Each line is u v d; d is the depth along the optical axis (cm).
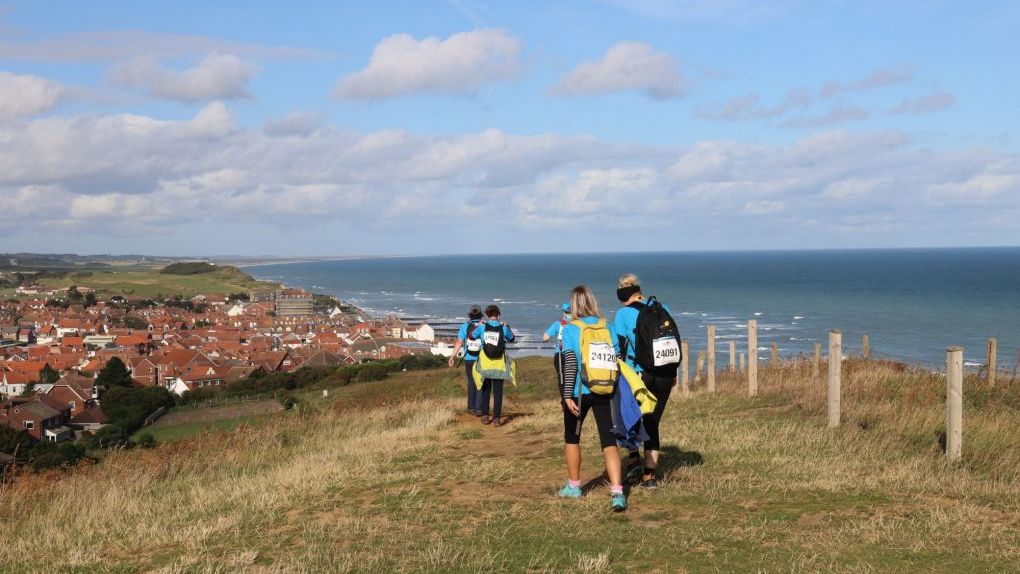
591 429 1260
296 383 7231
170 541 753
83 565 693
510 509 766
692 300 13900
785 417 1281
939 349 6862
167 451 1384
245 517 826
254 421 1894
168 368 8756
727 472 901
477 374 1407
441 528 715
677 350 809
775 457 959
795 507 737
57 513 965
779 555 593
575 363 759
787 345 7262
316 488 942
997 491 774
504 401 1845
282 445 1470
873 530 648
